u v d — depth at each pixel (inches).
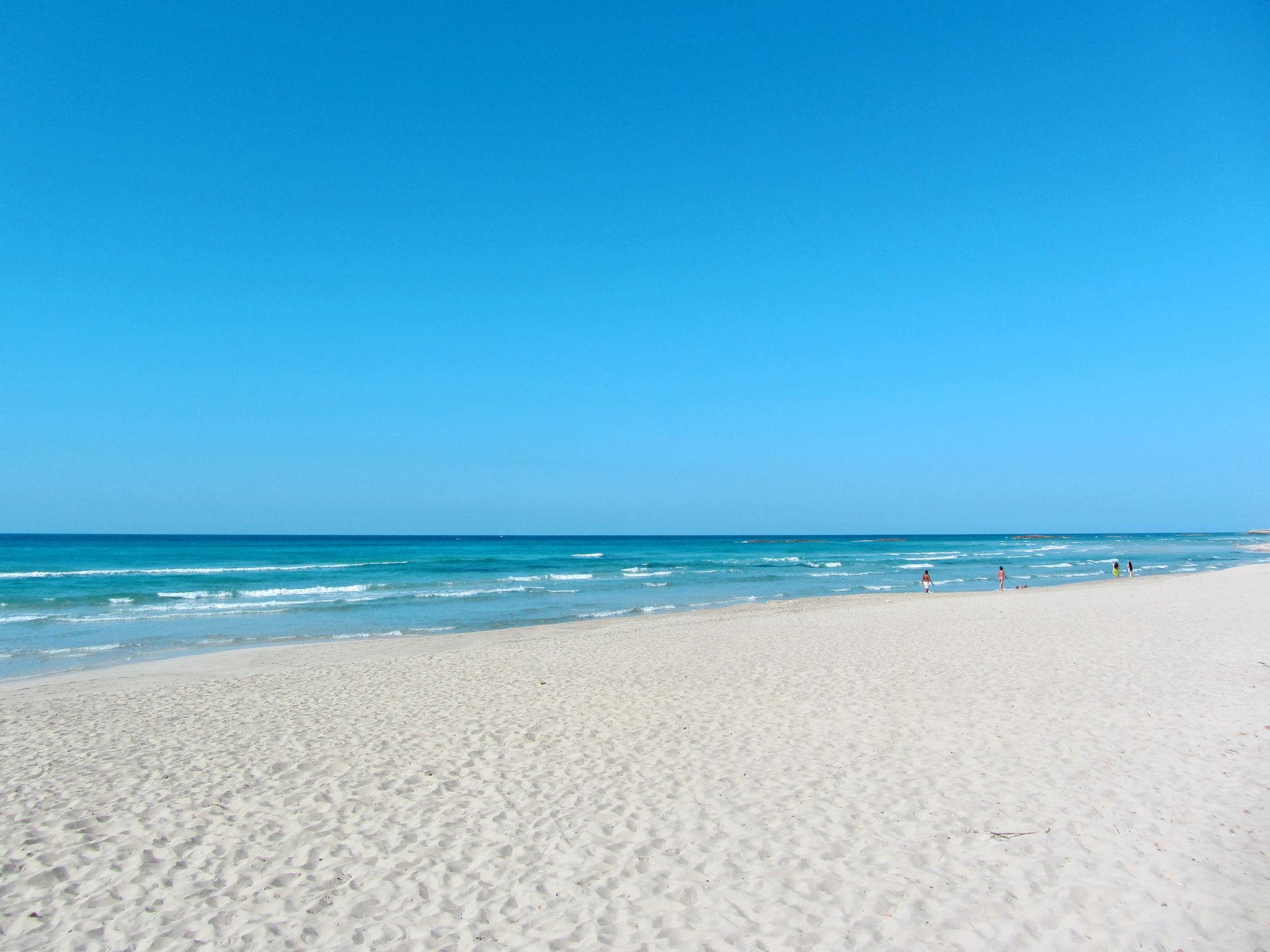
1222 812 229.5
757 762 296.7
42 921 188.7
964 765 282.2
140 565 1931.6
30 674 598.5
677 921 183.5
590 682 465.4
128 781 291.7
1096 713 346.6
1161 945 165.6
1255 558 2632.9
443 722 374.9
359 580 1566.2
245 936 181.6
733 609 1048.2
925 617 776.3
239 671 602.2
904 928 176.7
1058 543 5285.4
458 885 204.7
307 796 272.5
